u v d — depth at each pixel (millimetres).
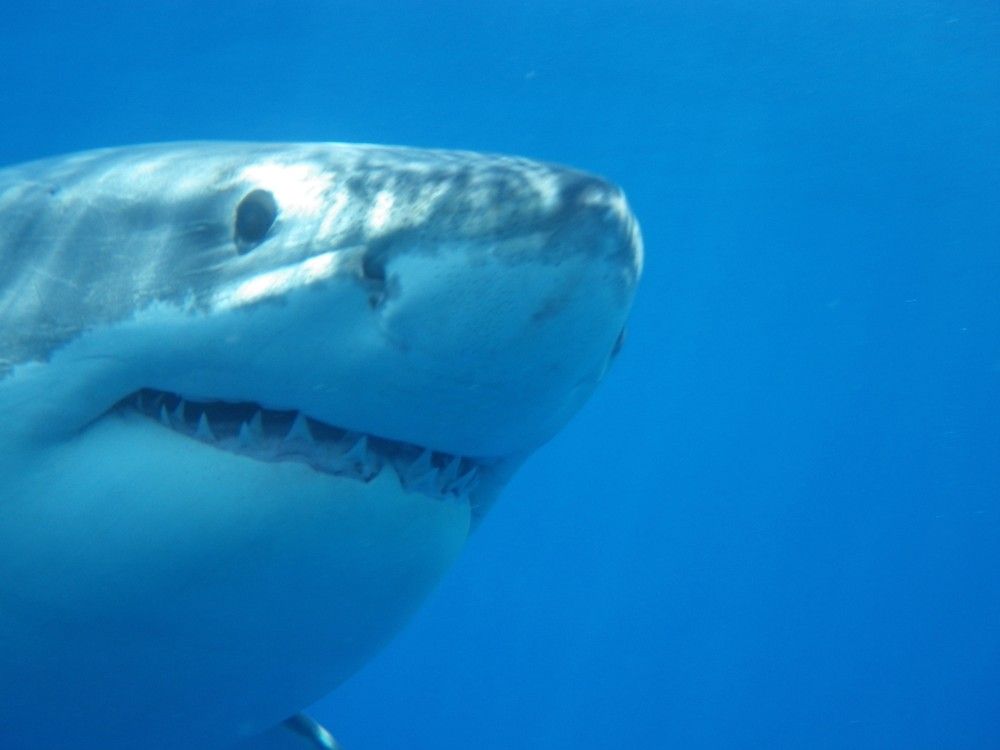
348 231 1863
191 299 1963
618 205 1807
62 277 2111
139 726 2592
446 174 1877
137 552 2078
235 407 2096
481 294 1757
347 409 1930
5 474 2047
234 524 2053
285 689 2627
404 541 2205
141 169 2254
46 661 2289
